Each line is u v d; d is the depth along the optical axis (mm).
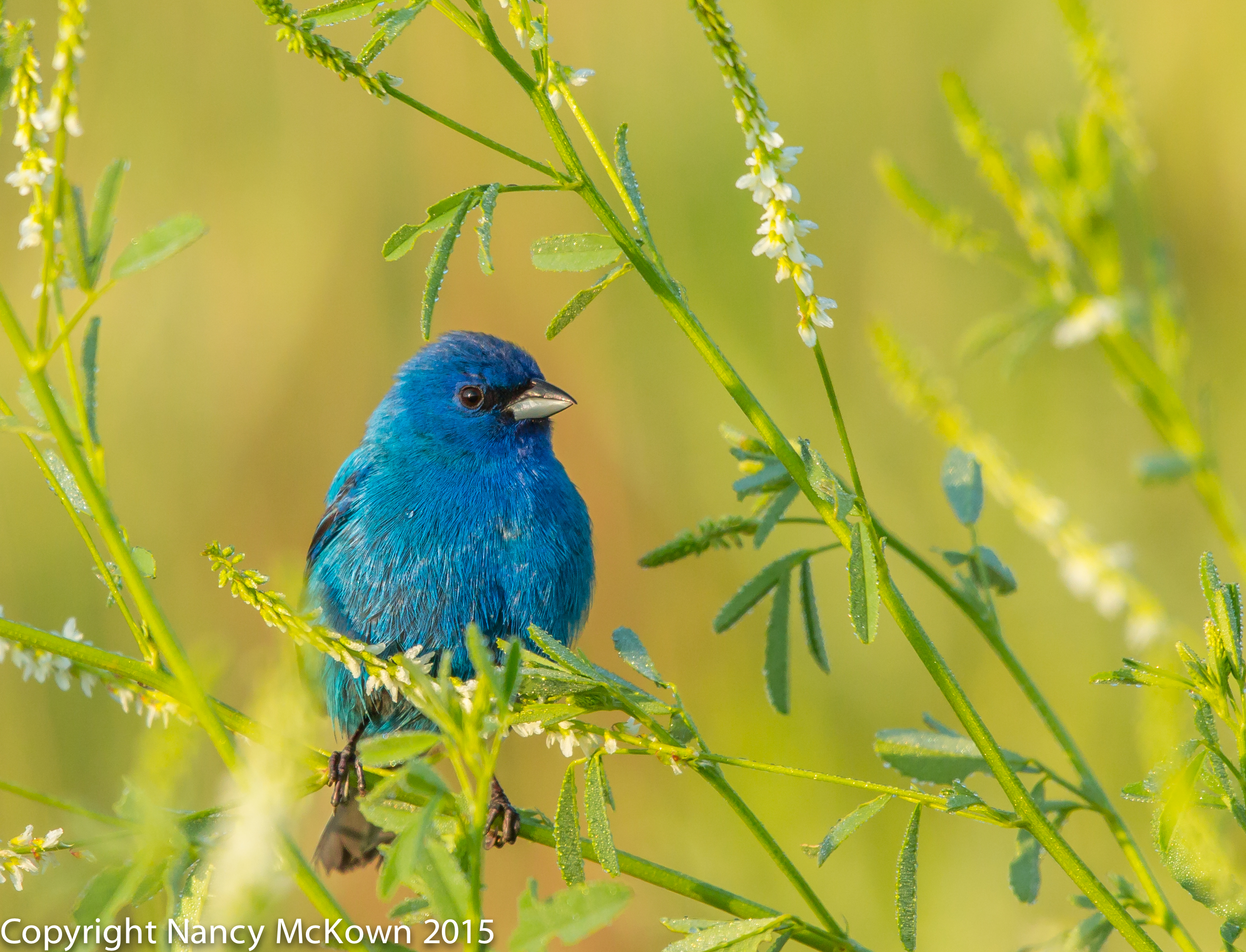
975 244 5387
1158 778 3795
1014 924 9453
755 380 12531
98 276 3445
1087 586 5609
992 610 4945
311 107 13133
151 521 12477
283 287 12961
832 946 4211
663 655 12164
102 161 12852
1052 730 4871
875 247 12914
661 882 4445
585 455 12852
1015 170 5305
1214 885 4004
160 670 4055
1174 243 12258
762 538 4969
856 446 12422
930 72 13094
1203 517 11289
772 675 5137
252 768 2725
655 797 10562
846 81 13180
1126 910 4340
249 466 12766
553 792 11492
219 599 12422
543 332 13062
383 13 4168
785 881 9977
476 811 3340
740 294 12609
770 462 5176
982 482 5184
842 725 11047
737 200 12594
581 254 4469
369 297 13039
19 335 3436
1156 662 5504
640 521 12625
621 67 12883
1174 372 5254
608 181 12883
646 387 12812
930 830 9922
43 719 10648
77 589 11836
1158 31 12594
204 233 3436
